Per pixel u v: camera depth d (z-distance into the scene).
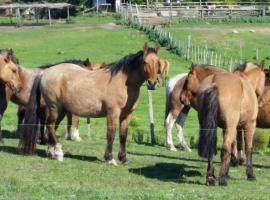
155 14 80.75
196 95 15.95
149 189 14.54
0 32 71.75
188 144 25.16
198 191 14.41
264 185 15.77
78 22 80.44
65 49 58.59
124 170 17.02
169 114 23.25
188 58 53.03
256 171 17.94
